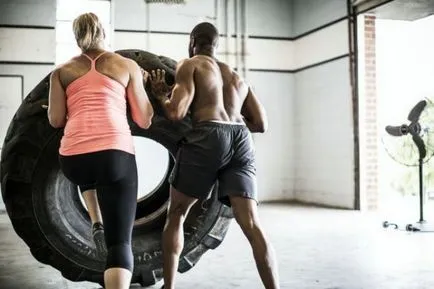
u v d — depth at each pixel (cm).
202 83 247
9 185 276
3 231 527
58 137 273
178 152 251
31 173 275
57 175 278
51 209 279
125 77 229
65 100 226
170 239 252
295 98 883
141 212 317
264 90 870
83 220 291
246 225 240
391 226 557
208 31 264
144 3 810
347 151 750
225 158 243
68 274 287
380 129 747
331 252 416
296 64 880
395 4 673
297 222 596
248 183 244
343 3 754
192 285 314
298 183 873
